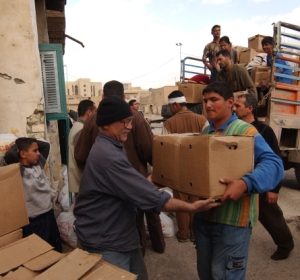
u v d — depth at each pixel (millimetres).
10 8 3170
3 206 1577
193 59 7562
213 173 1448
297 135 4891
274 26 4297
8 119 3279
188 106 5418
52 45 3885
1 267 1332
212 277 1861
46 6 6188
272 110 4496
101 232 1622
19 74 3266
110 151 1561
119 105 1595
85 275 1261
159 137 1895
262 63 5219
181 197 2990
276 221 2832
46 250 1474
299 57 4848
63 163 6285
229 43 5848
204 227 1917
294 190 5332
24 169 2410
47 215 2609
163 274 2770
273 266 2865
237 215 1730
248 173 1555
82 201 1685
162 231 3332
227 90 1812
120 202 1634
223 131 1835
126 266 1701
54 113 3980
